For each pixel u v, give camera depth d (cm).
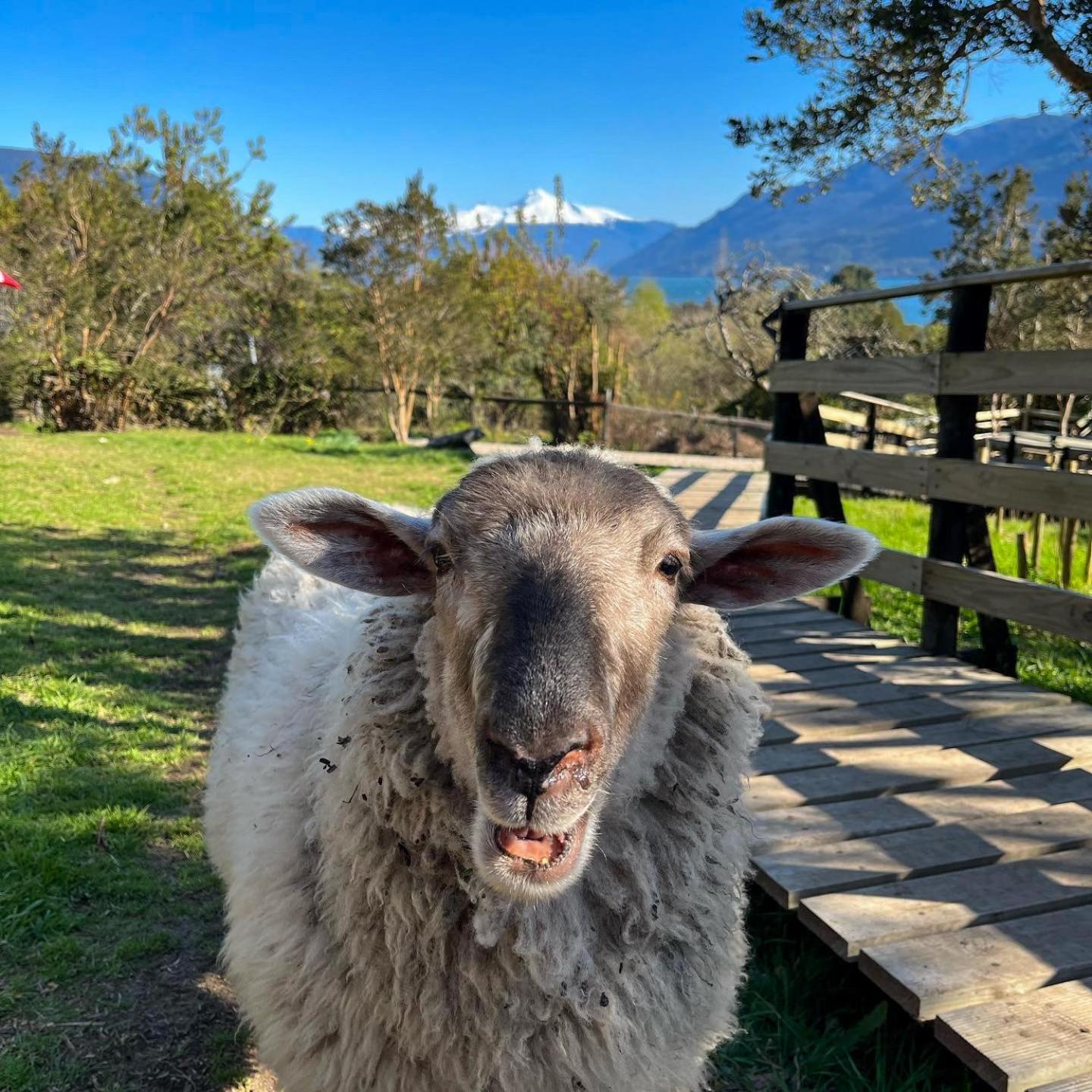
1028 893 93
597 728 53
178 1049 90
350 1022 63
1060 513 140
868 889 94
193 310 715
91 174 673
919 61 200
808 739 127
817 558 75
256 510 69
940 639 168
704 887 68
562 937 61
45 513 348
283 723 79
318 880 67
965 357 155
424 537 71
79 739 152
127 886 113
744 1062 88
